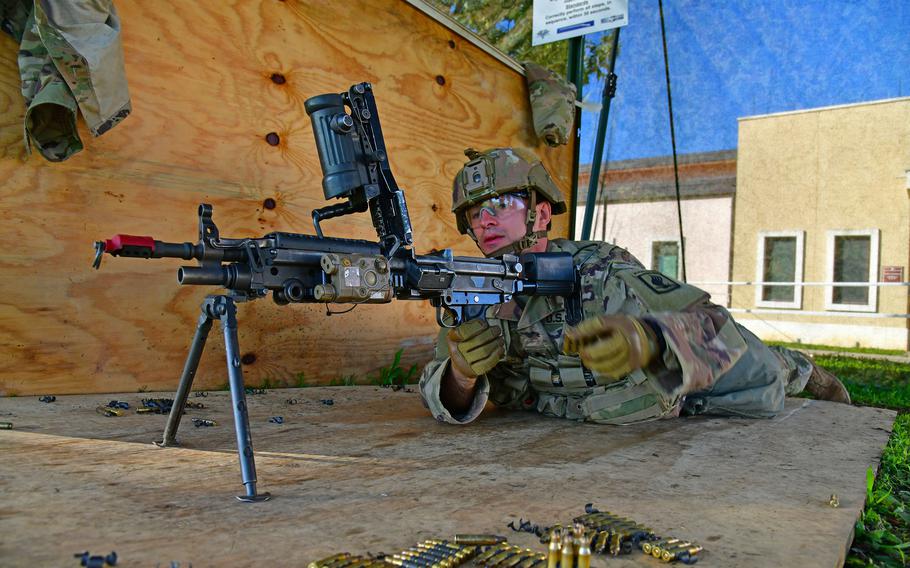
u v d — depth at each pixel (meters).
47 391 3.71
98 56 3.36
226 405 3.75
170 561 1.46
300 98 4.87
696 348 2.39
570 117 7.10
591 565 1.57
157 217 4.12
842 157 14.47
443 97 6.03
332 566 1.43
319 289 2.28
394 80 5.55
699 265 15.88
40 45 3.39
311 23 4.93
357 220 5.27
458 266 2.88
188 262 4.25
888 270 14.10
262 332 4.67
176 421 2.62
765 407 3.92
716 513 2.02
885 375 7.48
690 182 15.85
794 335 15.33
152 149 4.09
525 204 3.42
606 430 3.38
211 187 4.38
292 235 2.31
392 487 2.19
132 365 4.02
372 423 3.42
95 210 3.87
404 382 5.41
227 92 4.46
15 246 3.60
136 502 1.90
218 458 2.48
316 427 3.25
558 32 7.43
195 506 1.89
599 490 2.23
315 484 2.20
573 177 7.88
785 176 15.08
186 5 4.24
